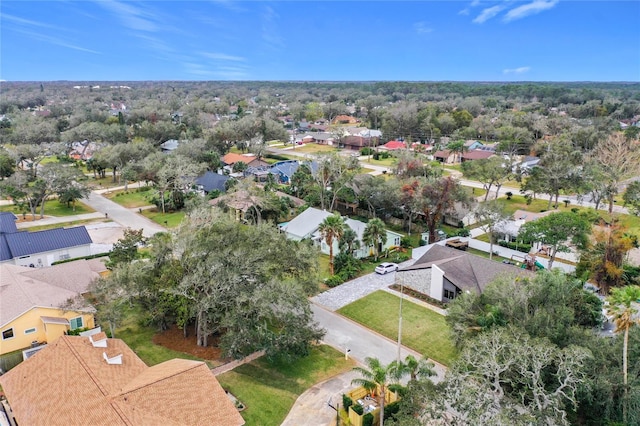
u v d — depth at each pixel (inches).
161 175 3304.6
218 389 1136.2
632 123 6806.1
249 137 5713.6
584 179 3297.2
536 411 994.7
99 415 983.0
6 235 2282.2
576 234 2064.5
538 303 1342.3
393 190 2923.2
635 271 2018.9
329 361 1493.6
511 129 5487.2
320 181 3221.0
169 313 1651.1
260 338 1362.0
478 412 921.5
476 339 1160.2
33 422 1024.2
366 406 1235.9
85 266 1883.6
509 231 2566.4
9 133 5792.3
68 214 3270.2
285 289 1419.8
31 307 1513.3
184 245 1526.8
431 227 2608.3
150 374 1155.9
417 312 1846.7
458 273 1921.8
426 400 1002.7
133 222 3112.7
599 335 1336.1
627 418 1077.8
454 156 5162.4
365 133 6373.0
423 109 7165.4
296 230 2605.8
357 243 2348.7
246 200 2854.3
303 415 1221.7
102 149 4525.1
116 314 1465.3
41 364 1206.3
